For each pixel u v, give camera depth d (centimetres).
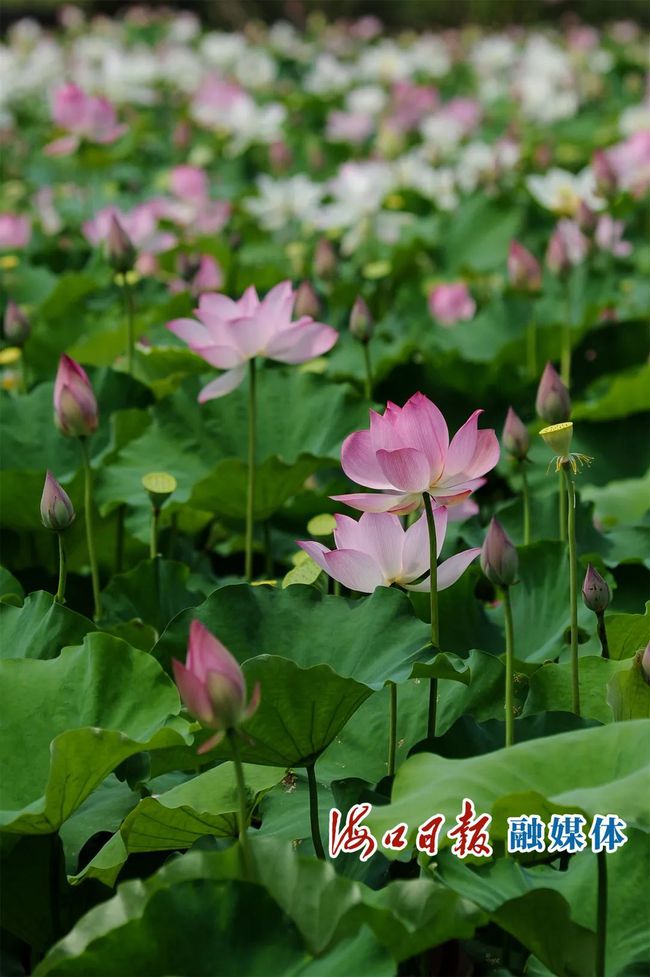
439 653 497
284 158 1022
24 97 1468
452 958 491
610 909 484
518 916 475
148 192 1038
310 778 497
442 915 471
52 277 754
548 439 502
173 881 475
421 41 1997
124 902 475
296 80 1775
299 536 588
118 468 581
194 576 557
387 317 724
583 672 512
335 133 1164
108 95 1315
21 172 1161
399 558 504
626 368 660
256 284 723
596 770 476
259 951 469
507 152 962
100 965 468
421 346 681
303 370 603
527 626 538
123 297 689
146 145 1266
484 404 624
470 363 625
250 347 549
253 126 1148
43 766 494
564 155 1062
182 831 497
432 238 862
